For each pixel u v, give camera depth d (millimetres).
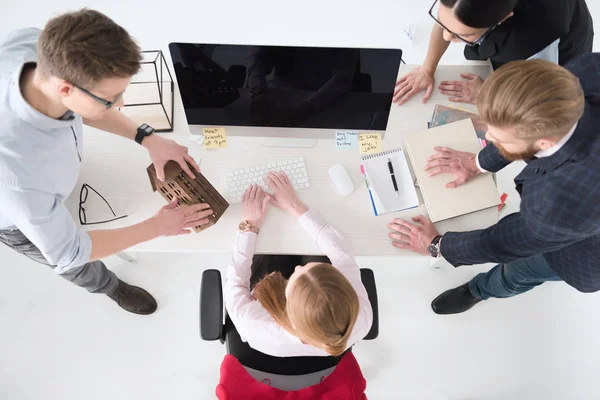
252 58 1227
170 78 1632
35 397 2025
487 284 1944
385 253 1483
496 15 1199
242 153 1570
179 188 1466
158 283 2195
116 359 2088
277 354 1272
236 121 1474
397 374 2105
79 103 1032
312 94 1349
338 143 1554
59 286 2186
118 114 1410
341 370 1329
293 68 1258
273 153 1571
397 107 1658
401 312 2193
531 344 2162
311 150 1579
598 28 2707
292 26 2680
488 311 2211
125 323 2137
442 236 1440
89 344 2105
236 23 2672
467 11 1197
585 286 1448
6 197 1053
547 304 2227
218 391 1288
